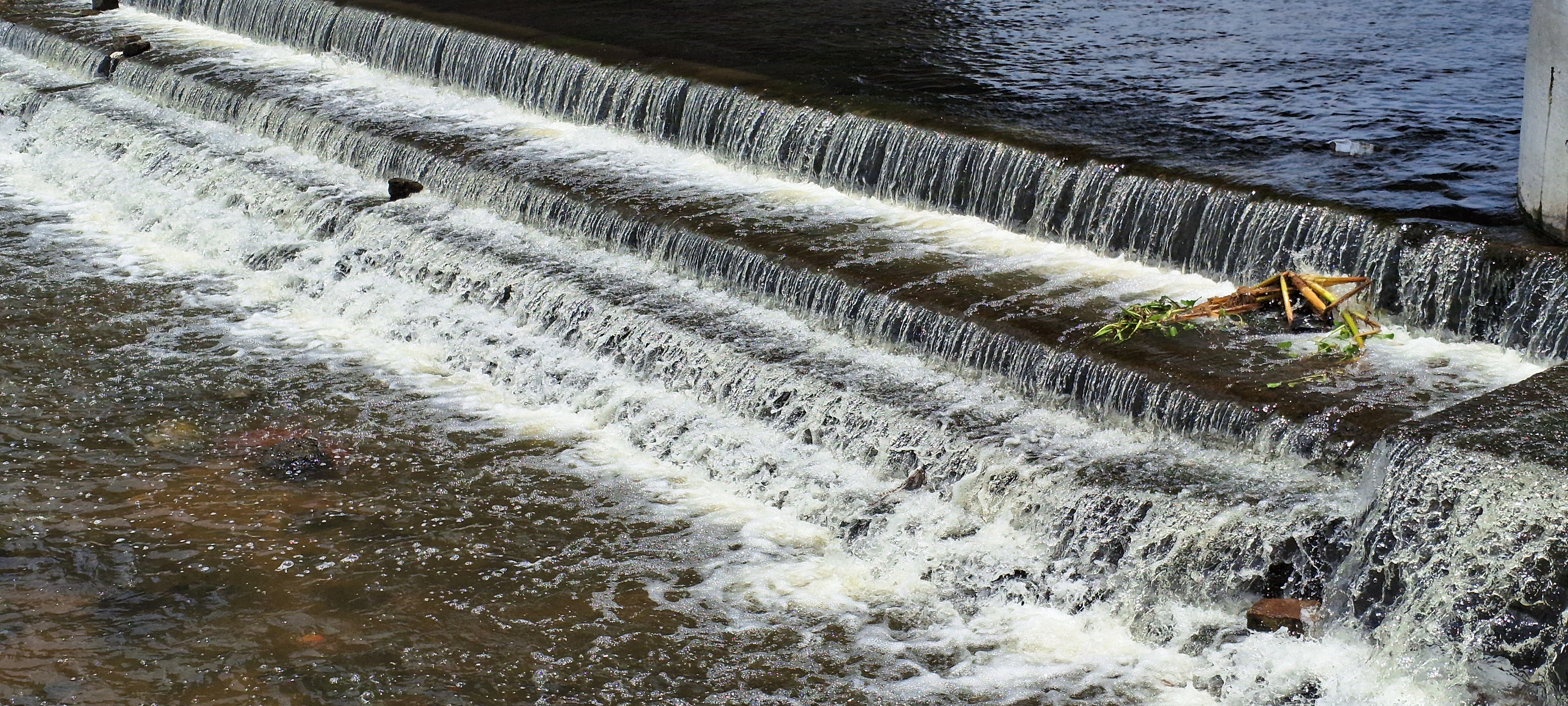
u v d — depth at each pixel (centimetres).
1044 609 826
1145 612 802
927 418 940
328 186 1474
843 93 1356
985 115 1273
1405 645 721
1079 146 1166
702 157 1405
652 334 1097
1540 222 925
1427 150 1138
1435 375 884
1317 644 751
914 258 1118
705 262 1173
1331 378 881
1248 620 771
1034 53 1528
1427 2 1688
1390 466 738
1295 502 796
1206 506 811
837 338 1066
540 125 1540
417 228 1335
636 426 1054
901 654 802
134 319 1282
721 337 1072
